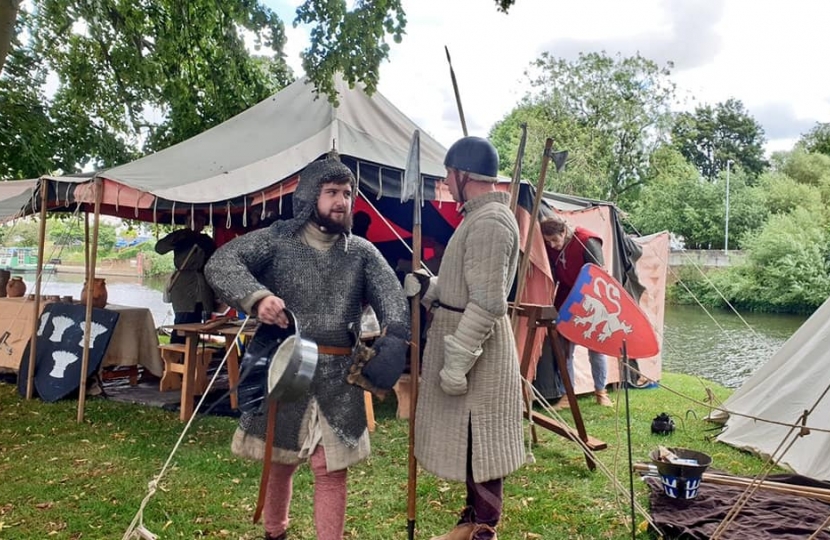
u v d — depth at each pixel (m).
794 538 2.79
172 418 4.90
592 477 3.77
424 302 2.62
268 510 2.53
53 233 12.79
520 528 3.06
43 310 5.79
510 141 37.56
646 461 4.07
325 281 2.32
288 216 5.61
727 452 4.41
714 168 56.78
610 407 5.75
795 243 22.09
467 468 2.44
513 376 2.48
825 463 3.81
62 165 11.13
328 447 2.26
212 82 9.33
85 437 4.38
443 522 3.10
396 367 2.25
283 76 10.39
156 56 9.04
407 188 2.61
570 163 31.48
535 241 5.22
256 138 5.46
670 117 34.62
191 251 6.16
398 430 4.72
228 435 4.45
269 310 2.13
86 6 8.38
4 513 3.10
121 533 2.90
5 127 10.37
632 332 3.71
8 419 4.82
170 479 3.58
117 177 4.64
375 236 7.28
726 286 23.45
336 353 2.32
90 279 4.92
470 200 2.47
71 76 10.18
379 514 3.18
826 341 4.37
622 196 35.88
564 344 5.72
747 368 9.92
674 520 3.01
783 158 48.81
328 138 4.70
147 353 5.88
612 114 33.78
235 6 5.77
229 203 4.45
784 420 4.33
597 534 3.00
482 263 2.30
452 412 2.41
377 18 4.95
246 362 2.30
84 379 4.82
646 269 7.17
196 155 5.24
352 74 5.06
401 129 5.98
